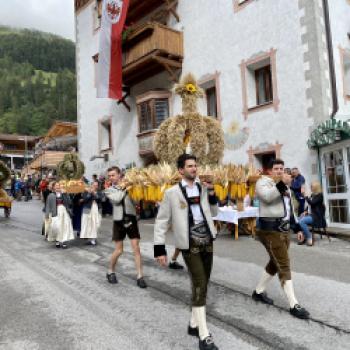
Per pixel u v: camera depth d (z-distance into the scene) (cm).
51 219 934
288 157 1218
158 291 556
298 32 1201
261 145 1300
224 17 1441
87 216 950
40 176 3117
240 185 582
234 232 1054
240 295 524
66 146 3538
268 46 1287
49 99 10456
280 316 446
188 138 702
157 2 1728
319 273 625
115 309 483
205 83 1520
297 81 1201
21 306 502
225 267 682
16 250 904
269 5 1285
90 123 2175
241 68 1373
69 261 773
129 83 1844
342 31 1245
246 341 383
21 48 18188
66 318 456
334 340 380
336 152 1061
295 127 1202
